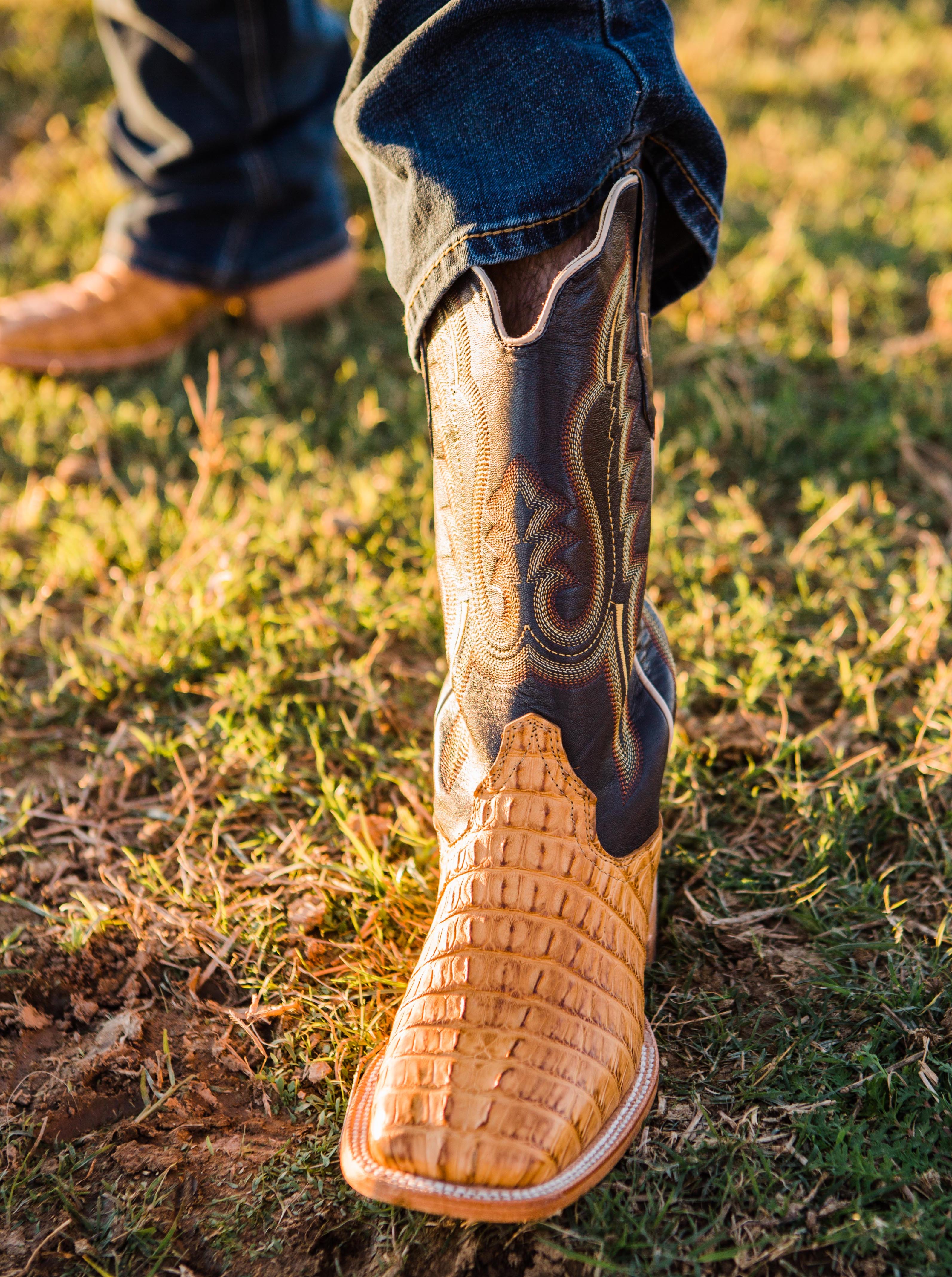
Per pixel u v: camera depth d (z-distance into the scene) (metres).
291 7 2.15
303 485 2.04
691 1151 0.99
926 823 1.33
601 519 1.04
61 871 1.34
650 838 1.11
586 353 1.01
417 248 1.04
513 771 1.03
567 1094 0.90
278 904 1.27
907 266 2.70
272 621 1.71
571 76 0.98
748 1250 0.91
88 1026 1.15
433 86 1.02
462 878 1.02
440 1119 0.87
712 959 1.19
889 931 1.19
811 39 4.29
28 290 2.70
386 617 1.71
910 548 1.86
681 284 1.23
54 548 1.91
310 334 2.54
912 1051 1.06
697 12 4.41
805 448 2.12
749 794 1.40
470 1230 0.94
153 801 1.44
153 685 1.63
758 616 1.65
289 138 2.32
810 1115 1.01
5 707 1.59
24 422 2.23
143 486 2.08
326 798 1.38
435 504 1.14
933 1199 0.93
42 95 3.60
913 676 1.57
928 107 3.65
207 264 2.37
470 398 1.02
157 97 2.23
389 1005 1.14
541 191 0.98
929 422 2.10
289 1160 1.01
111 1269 0.94
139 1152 1.02
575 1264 0.91
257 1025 1.15
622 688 1.08
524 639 1.03
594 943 0.99
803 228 2.83
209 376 2.40
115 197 3.02
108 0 2.17
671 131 1.07
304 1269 0.93
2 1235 0.96
